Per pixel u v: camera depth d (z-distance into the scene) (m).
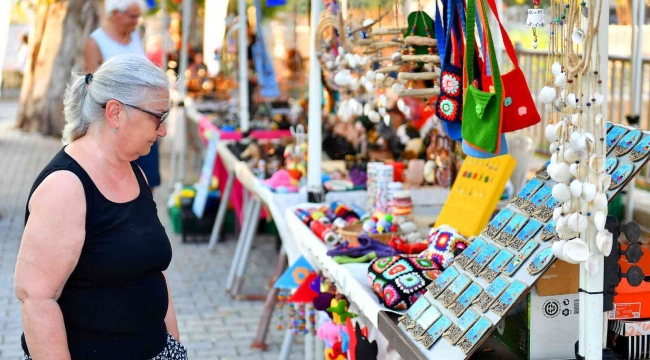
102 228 2.03
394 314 2.35
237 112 7.68
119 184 2.09
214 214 7.06
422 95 2.76
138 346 2.12
